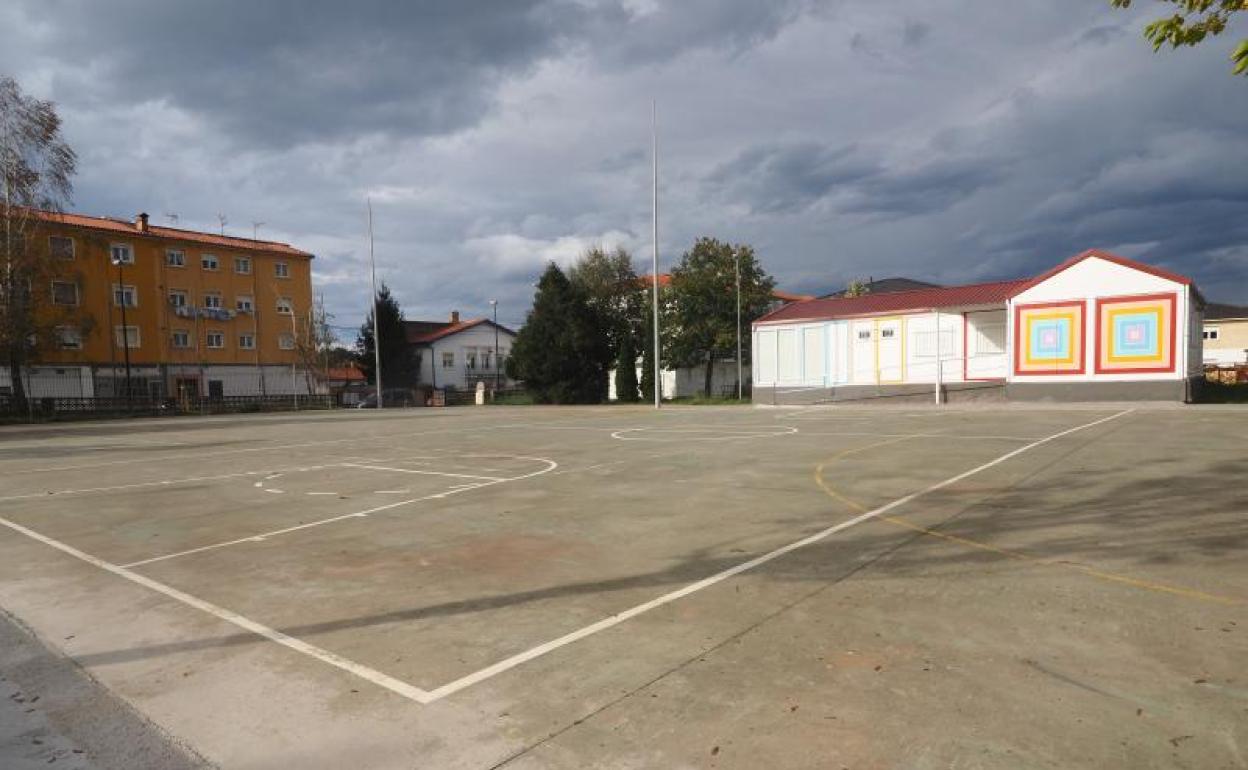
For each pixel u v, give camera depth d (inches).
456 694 147.5
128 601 221.6
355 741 130.4
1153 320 923.4
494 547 268.5
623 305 2082.9
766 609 188.9
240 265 2463.1
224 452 698.8
